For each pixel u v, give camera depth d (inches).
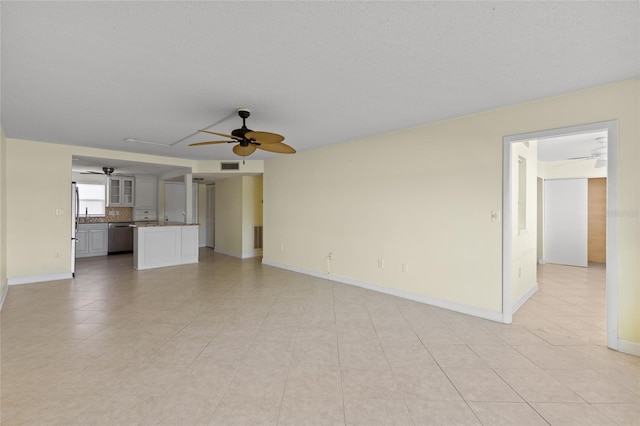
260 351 108.5
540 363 101.0
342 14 70.6
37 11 69.0
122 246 329.1
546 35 79.3
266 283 203.6
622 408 78.3
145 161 250.5
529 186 179.6
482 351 109.5
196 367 97.4
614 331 110.0
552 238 279.7
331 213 211.6
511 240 136.6
